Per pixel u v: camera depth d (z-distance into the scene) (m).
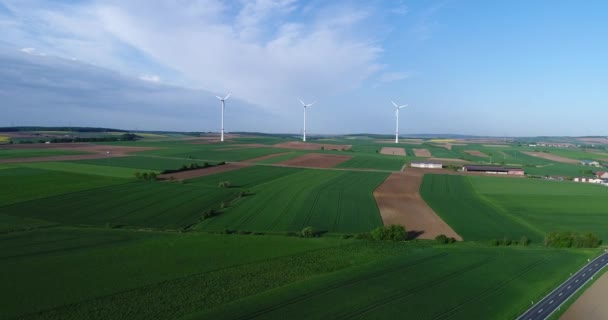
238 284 43.97
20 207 73.44
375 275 47.62
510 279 47.50
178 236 61.06
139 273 45.97
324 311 38.31
